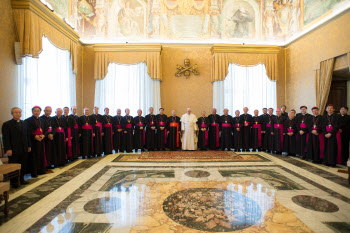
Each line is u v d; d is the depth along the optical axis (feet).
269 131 24.63
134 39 29.58
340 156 18.31
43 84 19.86
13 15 16.67
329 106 18.86
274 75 29.09
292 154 23.58
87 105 28.78
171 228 8.48
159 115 26.13
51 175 15.79
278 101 30.37
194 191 12.50
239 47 28.40
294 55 28.35
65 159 18.71
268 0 30.27
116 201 11.10
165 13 29.76
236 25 30.25
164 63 29.50
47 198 11.49
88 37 29.04
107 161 20.34
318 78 23.82
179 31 29.91
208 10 30.04
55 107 21.74
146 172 16.46
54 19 20.39
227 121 26.03
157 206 10.50
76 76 27.04
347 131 18.35
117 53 27.84
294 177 15.20
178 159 21.03
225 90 28.89
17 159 13.89
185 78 29.63
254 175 15.69
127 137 24.99
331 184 13.74
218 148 27.09
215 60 28.35
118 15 29.43
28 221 9.02
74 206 10.50
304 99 26.37
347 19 20.10
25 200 11.21
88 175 15.72
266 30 30.37
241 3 30.30
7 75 16.03
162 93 29.53
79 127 21.67
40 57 19.42
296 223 8.87
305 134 20.99
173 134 26.30
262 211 9.96
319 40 23.70
